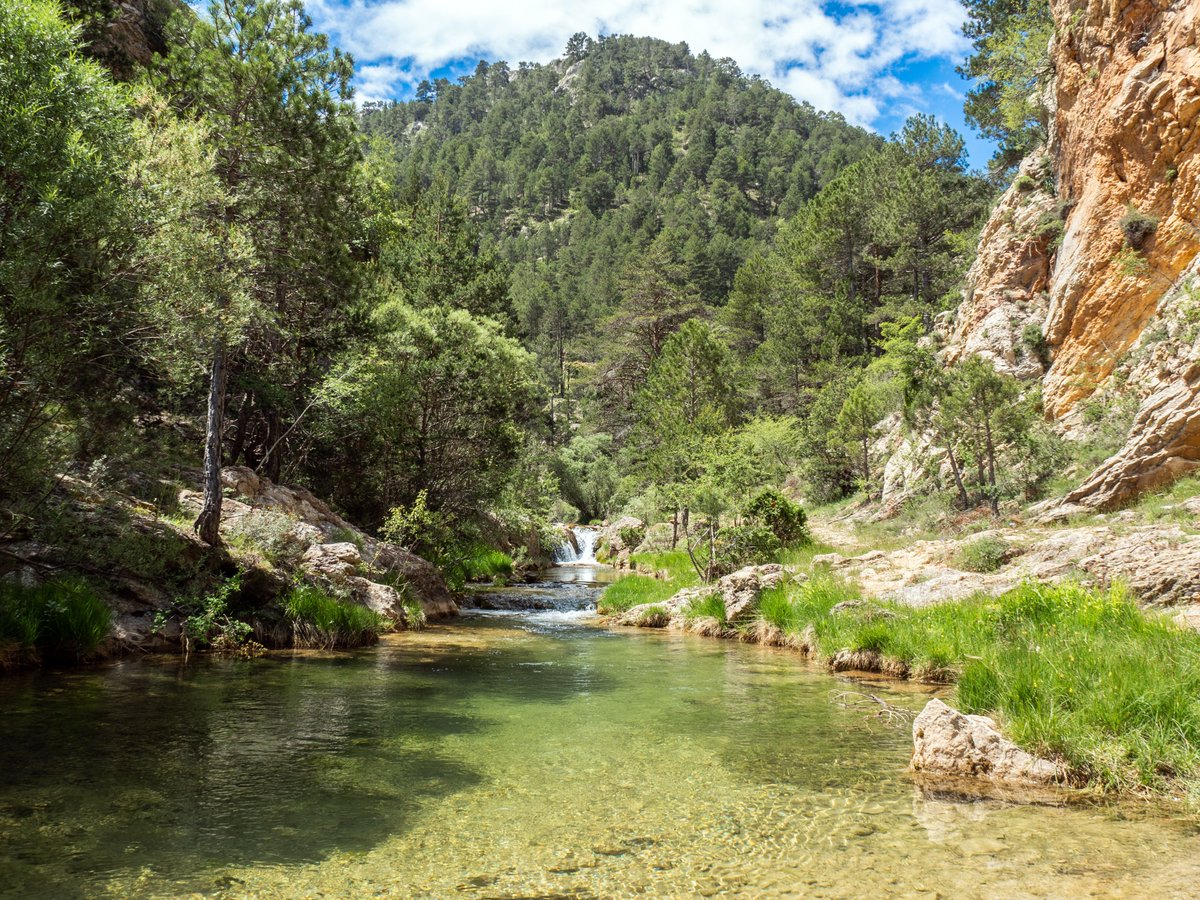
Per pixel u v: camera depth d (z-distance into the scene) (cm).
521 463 2595
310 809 475
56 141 870
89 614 923
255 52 1545
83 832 427
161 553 1089
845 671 995
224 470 1568
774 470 3547
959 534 1822
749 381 4631
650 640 1311
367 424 2044
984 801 500
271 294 1750
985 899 354
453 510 2186
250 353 1844
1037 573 1170
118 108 1023
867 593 1301
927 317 3894
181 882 369
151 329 1043
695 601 1495
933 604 1120
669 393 3891
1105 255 2112
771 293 5594
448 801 495
